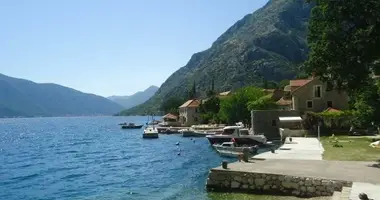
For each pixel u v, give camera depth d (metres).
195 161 47.81
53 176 41.34
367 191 18.59
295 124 64.31
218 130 92.38
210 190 26.17
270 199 22.94
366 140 48.44
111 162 52.78
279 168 26.31
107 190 31.78
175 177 36.41
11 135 141.25
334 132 60.72
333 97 68.31
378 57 28.91
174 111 166.62
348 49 28.91
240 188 25.11
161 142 85.44
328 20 30.98
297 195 23.03
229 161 45.19
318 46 31.22
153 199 26.98
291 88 78.12
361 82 31.20
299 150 38.44
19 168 49.28
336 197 19.28
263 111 65.31
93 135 129.75
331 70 30.64
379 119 33.44
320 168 26.09
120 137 113.50
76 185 35.09
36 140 110.81
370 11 28.20
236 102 96.25
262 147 55.22
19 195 31.34
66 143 95.25
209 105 129.75
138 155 60.50
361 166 26.66
